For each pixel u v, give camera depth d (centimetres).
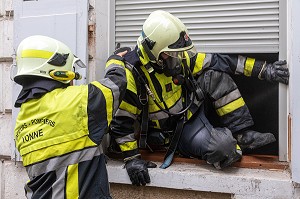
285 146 201
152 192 200
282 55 204
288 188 174
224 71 200
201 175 186
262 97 251
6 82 231
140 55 185
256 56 226
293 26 170
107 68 179
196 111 202
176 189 196
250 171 191
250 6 208
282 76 192
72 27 210
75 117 139
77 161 140
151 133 207
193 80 194
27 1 218
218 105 206
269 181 177
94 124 142
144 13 227
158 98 192
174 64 177
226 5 212
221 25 214
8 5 229
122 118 192
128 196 205
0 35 232
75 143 140
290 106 182
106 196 147
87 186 140
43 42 148
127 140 194
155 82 189
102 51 225
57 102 140
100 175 147
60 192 138
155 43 175
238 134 206
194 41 219
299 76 169
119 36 233
